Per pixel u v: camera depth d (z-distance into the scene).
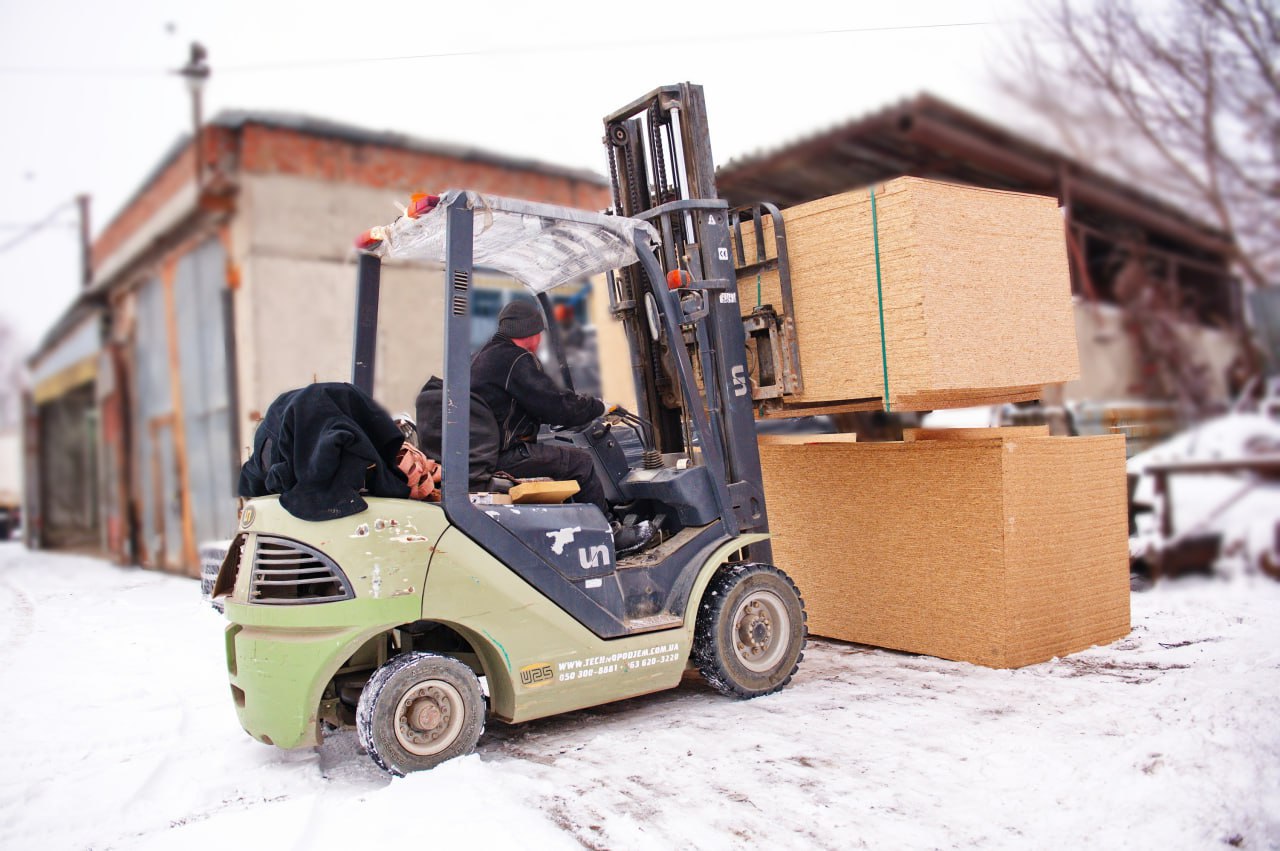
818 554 5.80
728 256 4.90
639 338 5.41
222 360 11.53
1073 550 5.09
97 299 16.22
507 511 3.91
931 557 5.13
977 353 4.56
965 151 10.03
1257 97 9.60
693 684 4.96
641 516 4.92
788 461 5.95
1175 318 12.96
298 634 3.56
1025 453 4.88
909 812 3.06
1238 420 9.22
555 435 5.11
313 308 10.84
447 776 3.49
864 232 4.63
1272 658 4.61
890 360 4.52
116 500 15.65
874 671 4.93
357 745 4.15
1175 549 8.00
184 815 3.37
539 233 4.32
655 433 5.36
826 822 3.01
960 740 3.72
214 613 7.85
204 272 11.95
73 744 4.20
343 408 3.72
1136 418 8.95
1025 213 4.90
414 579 3.63
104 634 6.96
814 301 4.89
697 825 3.02
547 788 3.40
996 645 4.81
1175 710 3.90
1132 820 2.93
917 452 5.19
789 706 4.37
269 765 3.86
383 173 11.42
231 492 10.97
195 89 10.55
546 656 3.90
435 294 11.68
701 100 5.02
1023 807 3.07
